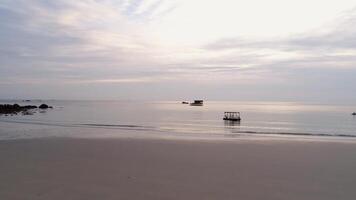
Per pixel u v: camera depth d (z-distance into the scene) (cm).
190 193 938
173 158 1446
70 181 1052
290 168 1256
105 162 1354
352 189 986
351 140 2439
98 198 888
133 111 9831
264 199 895
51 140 2058
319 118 6869
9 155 1507
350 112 9881
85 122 4738
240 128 4222
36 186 993
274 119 6462
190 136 2678
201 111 10400
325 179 1098
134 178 1095
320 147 1794
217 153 1579
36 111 7819
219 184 1030
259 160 1408
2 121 4441
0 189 962
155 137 2405
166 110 11031
